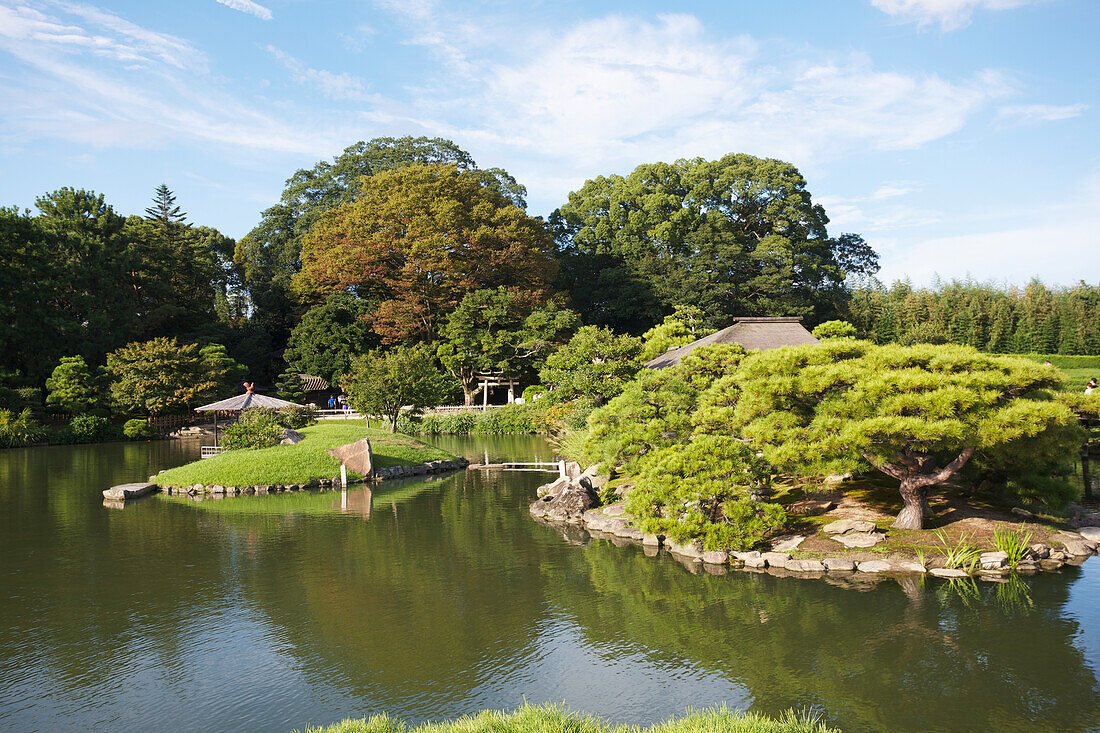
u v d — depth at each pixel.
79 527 22.09
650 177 81.25
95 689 10.55
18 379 55.88
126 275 66.19
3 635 12.84
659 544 18.59
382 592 15.02
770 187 77.81
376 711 9.62
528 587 15.14
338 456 32.06
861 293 86.88
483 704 9.73
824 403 15.55
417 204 68.38
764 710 9.33
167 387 58.03
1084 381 49.12
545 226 84.19
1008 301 73.62
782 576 15.20
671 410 21.50
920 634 11.71
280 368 80.12
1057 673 10.20
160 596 15.01
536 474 33.53
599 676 10.58
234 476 29.72
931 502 18.31
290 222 85.56
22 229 57.94
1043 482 16.94
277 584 15.74
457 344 61.97
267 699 10.10
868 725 8.86
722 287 71.88
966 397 13.62
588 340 32.62
